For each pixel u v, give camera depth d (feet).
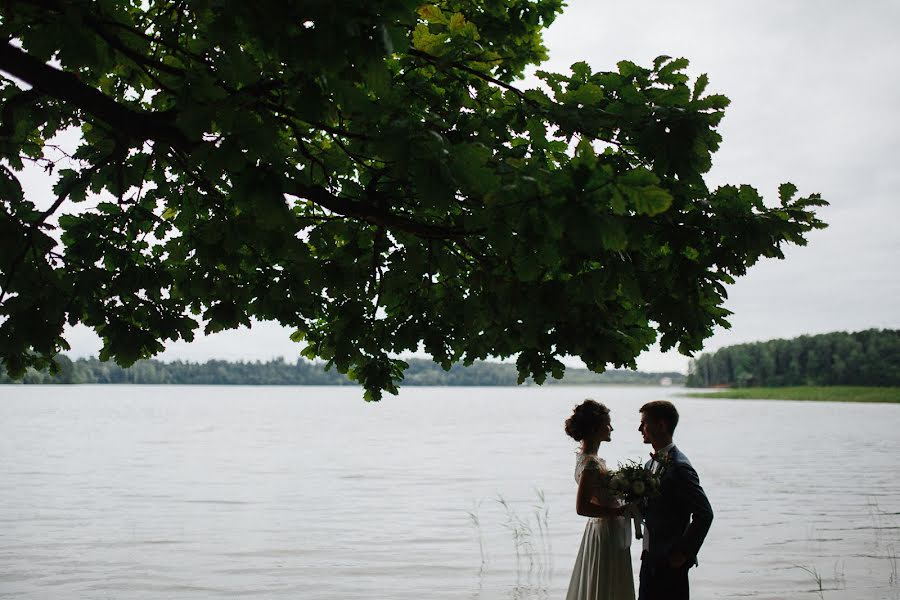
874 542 42.16
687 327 10.89
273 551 39.68
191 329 13.53
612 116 9.96
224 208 13.61
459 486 66.90
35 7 8.55
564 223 7.29
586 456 18.54
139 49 11.10
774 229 9.91
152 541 42.04
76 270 11.68
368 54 6.88
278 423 190.08
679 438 140.36
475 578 34.37
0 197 10.61
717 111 9.79
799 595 31.50
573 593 18.78
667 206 7.12
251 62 8.50
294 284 14.02
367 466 84.23
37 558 37.76
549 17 13.87
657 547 16.61
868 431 164.14
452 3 13.55
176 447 109.91
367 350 15.31
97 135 14.80
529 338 11.67
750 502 57.72
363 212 11.07
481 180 7.70
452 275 12.42
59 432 144.77
